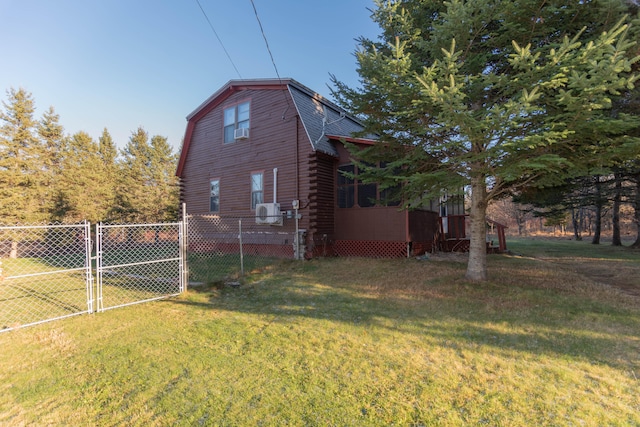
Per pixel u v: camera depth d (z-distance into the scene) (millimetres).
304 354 3141
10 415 2236
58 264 11602
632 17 4566
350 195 10430
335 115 12516
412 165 6227
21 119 17625
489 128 4125
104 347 3398
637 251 13328
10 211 15859
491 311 4359
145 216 24234
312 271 7703
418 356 3029
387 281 6387
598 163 4602
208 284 6391
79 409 2301
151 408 2299
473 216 6254
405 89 4836
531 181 5680
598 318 4020
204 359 3074
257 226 11406
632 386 2438
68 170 20188
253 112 11781
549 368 2736
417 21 6156
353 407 2250
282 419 2135
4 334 3822
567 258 10641
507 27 4668
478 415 2125
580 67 3840
